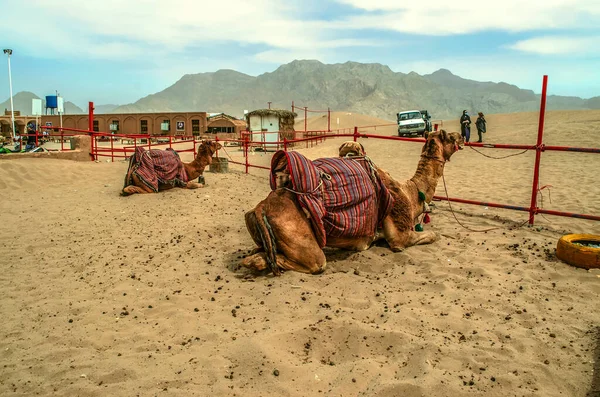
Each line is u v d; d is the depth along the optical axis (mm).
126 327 4719
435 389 3477
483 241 7277
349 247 6523
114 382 3750
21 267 6605
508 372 3727
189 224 8859
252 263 5734
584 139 22547
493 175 15086
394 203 6668
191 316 4855
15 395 3615
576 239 6520
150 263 6668
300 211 5797
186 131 58781
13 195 12008
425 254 6648
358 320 4629
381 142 36938
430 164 7230
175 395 3521
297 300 5121
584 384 3564
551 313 4746
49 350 4289
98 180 14492
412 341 4164
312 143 40625
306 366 3863
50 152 17094
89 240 7926
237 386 3631
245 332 4473
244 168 19203
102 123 62469
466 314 4762
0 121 55062
